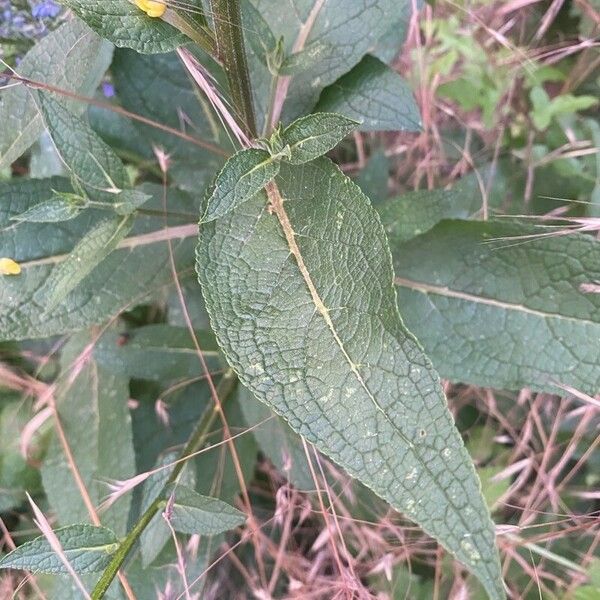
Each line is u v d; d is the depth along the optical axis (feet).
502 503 1.00
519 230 0.89
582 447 1.09
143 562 0.88
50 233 0.89
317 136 0.65
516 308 0.88
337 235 0.67
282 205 0.69
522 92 1.24
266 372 0.63
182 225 0.96
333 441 0.61
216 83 0.81
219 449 1.02
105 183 0.73
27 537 1.15
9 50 0.95
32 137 0.86
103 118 1.08
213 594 1.10
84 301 0.90
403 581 1.04
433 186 1.24
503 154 1.23
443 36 1.17
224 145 1.00
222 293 0.65
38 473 1.13
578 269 0.86
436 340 0.91
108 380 1.06
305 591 1.07
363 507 1.06
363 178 1.12
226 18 0.64
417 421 0.60
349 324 0.64
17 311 0.87
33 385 1.14
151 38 0.62
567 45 1.23
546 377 0.87
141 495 1.04
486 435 1.13
